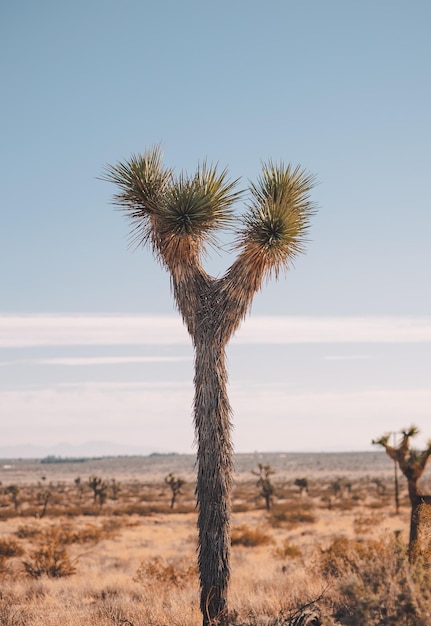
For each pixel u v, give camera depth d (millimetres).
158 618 12758
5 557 25141
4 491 106188
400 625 8242
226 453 10906
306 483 94000
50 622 12703
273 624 10312
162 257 11688
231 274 11352
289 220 11172
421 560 9797
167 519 65250
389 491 101188
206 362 11109
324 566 17188
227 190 11602
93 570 24031
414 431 14789
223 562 10680
